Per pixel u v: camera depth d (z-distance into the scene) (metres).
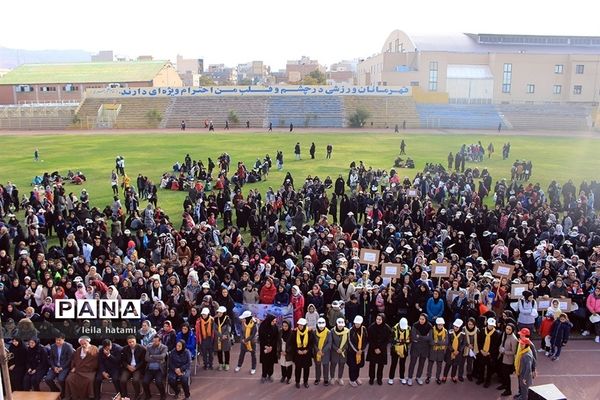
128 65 103.69
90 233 21.20
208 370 13.97
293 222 24.88
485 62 90.94
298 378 13.11
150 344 12.78
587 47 94.81
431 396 12.83
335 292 15.64
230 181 37.16
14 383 12.68
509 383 12.86
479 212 23.91
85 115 80.56
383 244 20.70
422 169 42.62
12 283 15.93
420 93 84.75
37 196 27.91
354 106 81.44
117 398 12.55
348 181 34.97
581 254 20.00
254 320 13.74
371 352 13.16
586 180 39.22
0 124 80.56
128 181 33.34
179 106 81.81
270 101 82.31
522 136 67.81
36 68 103.94
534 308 14.87
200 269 17.41
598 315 15.43
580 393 12.84
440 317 14.07
